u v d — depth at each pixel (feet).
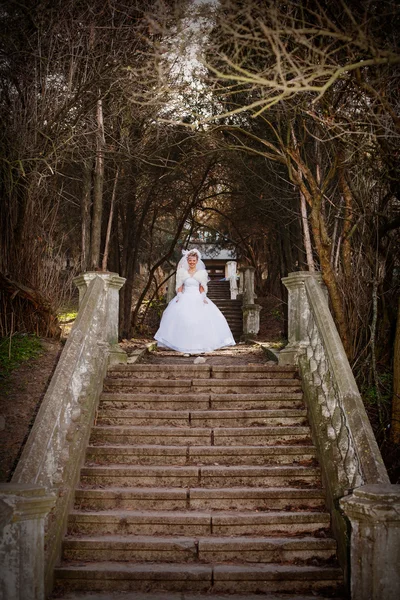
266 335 49.55
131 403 21.57
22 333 25.88
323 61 13.25
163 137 31.76
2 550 11.89
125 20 23.77
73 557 15.88
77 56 23.36
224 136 31.50
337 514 16.01
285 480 18.26
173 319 29.35
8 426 18.86
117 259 39.27
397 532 12.39
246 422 20.74
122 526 16.65
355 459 15.92
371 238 23.48
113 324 24.63
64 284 27.86
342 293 23.84
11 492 12.15
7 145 24.13
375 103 18.10
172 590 14.94
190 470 18.24
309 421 20.45
